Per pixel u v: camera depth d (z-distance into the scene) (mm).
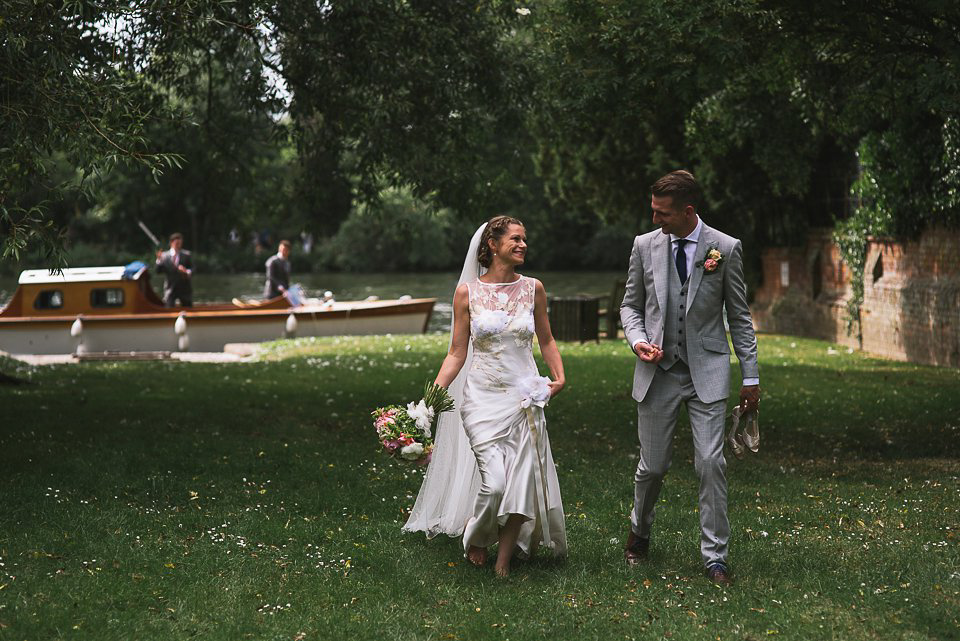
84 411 11203
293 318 23141
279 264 24781
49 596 4977
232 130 13977
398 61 11211
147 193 59406
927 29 9188
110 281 22391
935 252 16906
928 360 17062
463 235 61000
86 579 5246
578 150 24234
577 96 9836
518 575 5504
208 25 9766
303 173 13977
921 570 5445
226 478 7891
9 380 13664
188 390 13508
